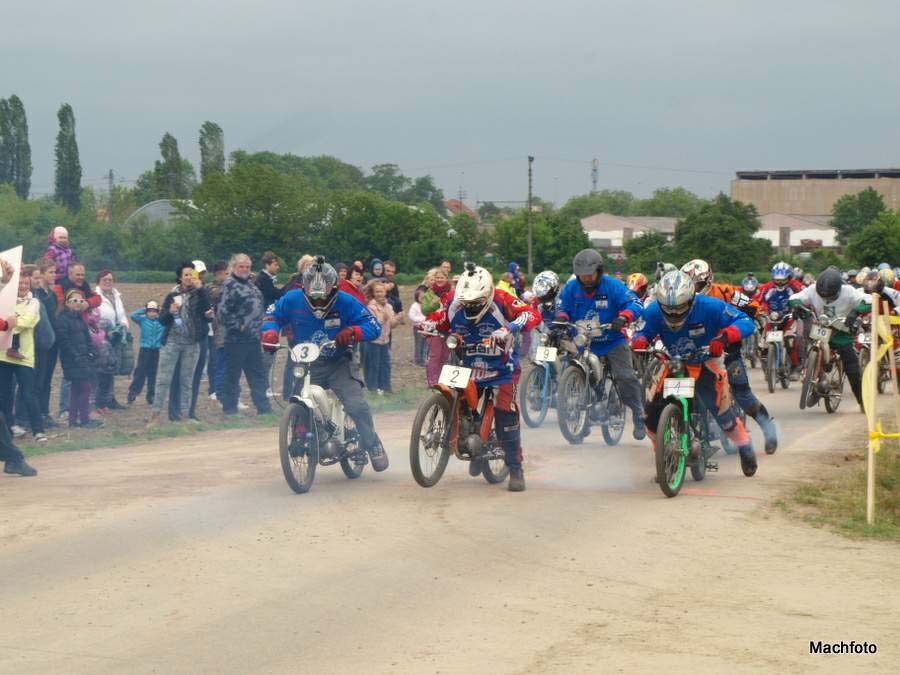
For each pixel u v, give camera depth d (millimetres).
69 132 88438
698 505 8484
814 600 5938
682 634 5348
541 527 7633
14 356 11539
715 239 68938
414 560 6699
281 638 5266
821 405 16281
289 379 14195
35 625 5465
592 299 11953
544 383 13461
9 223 62781
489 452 8969
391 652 5070
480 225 105188
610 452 11500
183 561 6648
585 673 4801
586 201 155000
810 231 113500
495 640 5242
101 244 64562
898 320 8656
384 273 18438
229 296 13812
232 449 11445
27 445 11586
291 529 7488
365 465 9883
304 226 65750
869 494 7914
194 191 65688
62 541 7145
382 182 121188
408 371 21422
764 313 18562
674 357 9148
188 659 4977
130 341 15266
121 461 10633
